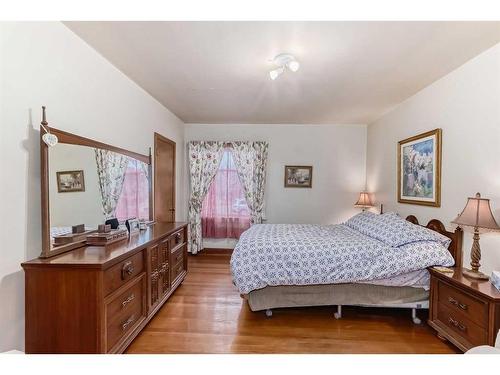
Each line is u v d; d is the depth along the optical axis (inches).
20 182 63.6
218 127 195.5
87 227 85.0
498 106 80.6
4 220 59.9
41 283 63.0
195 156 191.9
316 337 88.4
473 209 80.7
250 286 96.6
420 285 97.5
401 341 86.7
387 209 157.5
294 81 113.7
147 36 80.2
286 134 194.5
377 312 107.3
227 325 95.2
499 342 51.5
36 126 67.7
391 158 152.7
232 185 194.9
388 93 126.7
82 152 83.0
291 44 83.1
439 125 108.7
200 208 192.1
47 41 70.6
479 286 72.7
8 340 60.9
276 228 140.3
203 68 102.0
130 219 111.1
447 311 83.2
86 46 85.4
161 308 107.8
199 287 129.9
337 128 193.0
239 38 80.1
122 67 102.0
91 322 63.2
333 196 193.9
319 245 101.6
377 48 84.7
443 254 94.1
